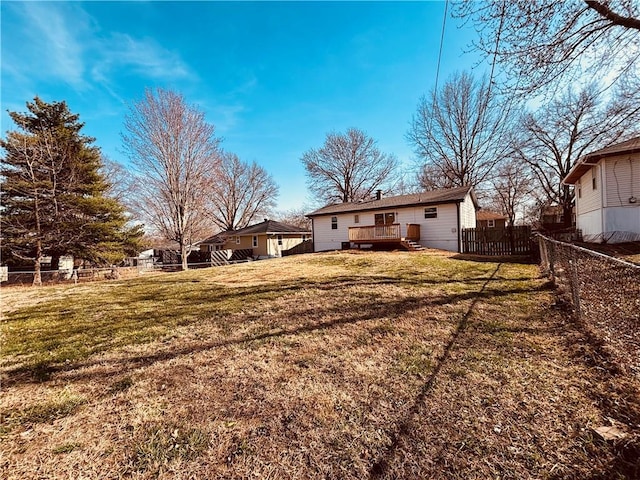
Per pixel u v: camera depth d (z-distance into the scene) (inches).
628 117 190.5
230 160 1461.6
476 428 78.0
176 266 936.9
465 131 981.2
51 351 149.9
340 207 894.4
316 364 122.0
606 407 83.0
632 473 61.7
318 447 74.4
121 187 954.1
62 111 697.6
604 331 126.8
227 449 75.1
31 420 91.0
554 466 64.5
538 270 320.2
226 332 167.9
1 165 639.1
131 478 67.2
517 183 1063.6
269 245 1056.2
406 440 75.1
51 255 701.9
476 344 132.0
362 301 216.2
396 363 118.6
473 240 620.1
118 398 102.7
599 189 449.7
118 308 244.1
